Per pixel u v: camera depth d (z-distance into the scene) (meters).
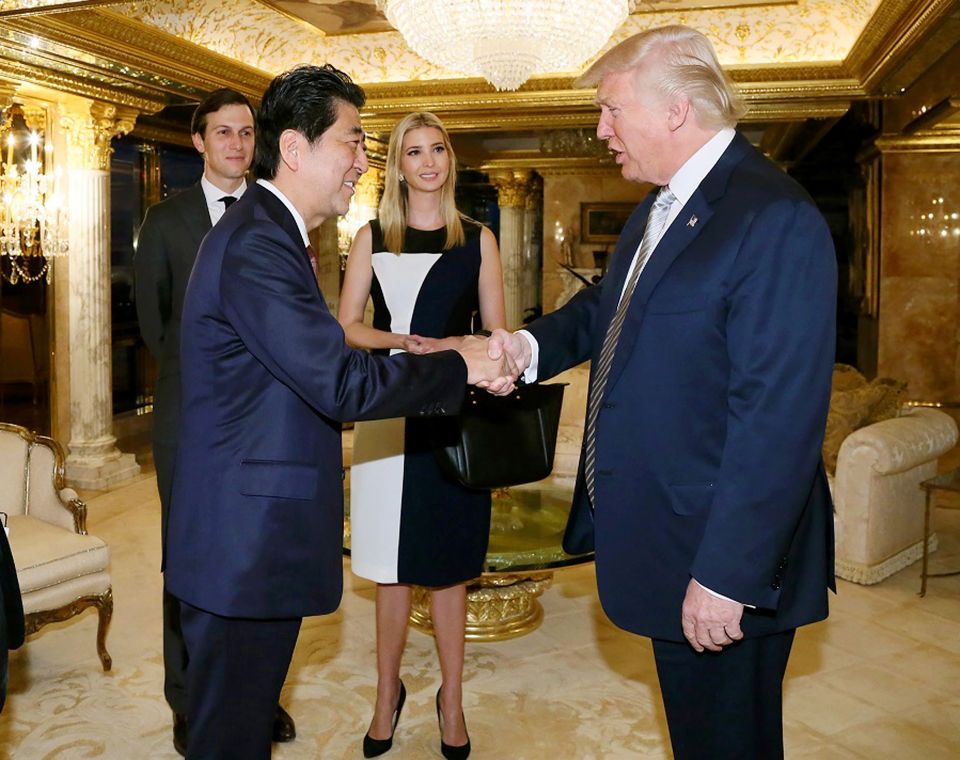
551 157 13.36
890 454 4.59
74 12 5.25
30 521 3.63
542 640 3.92
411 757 2.89
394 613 2.86
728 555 1.63
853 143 13.02
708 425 1.77
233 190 2.81
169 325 2.72
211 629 1.92
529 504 4.50
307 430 1.91
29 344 7.55
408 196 2.87
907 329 10.85
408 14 4.85
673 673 1.87
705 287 1.72
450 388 2.03
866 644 3.89
